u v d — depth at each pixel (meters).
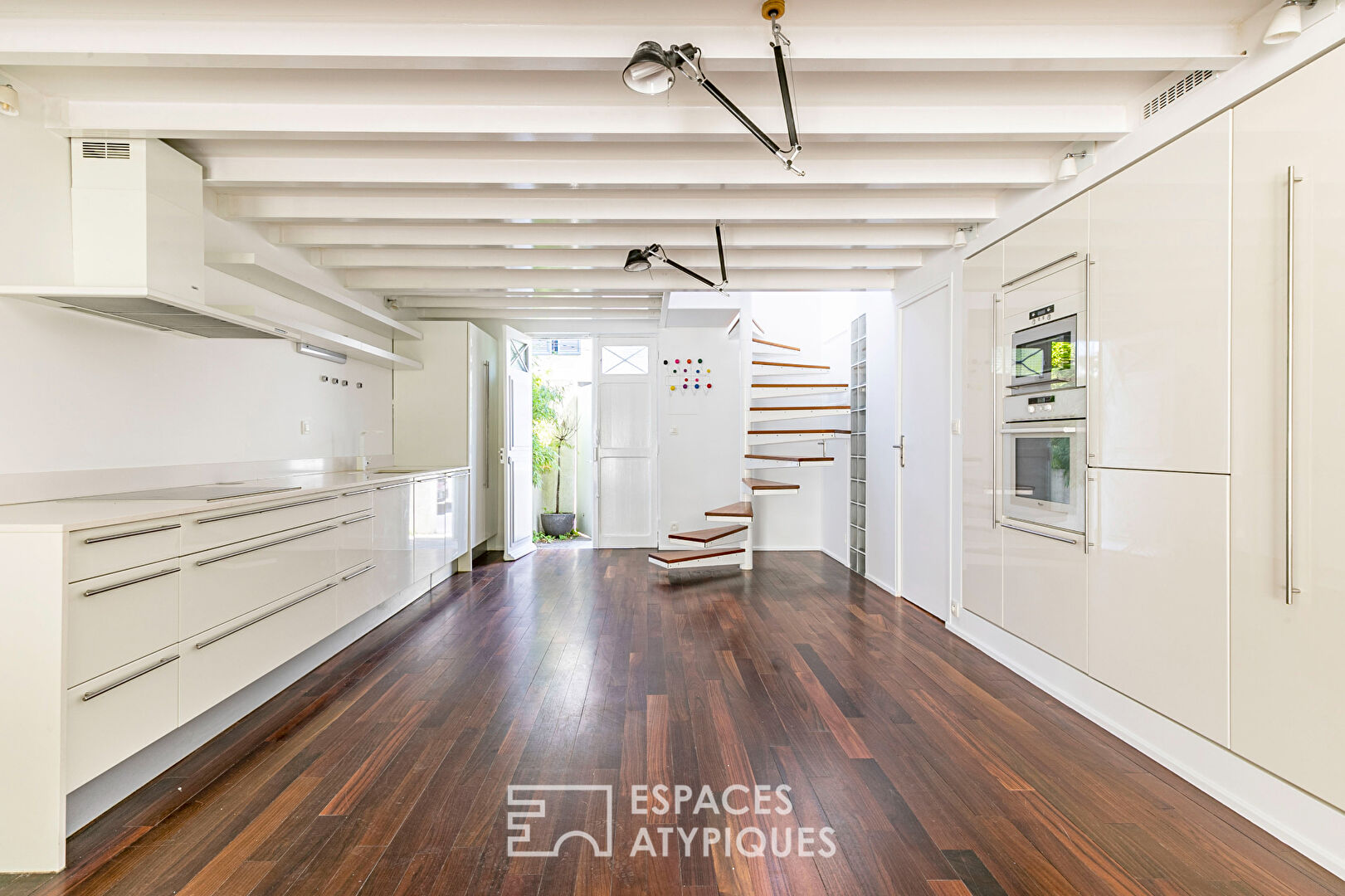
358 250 4.63
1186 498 2.37
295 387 4.42
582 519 8.99
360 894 1.72
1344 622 1.82
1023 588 3.42
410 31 2.19
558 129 2.75
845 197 3.79
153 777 2.32
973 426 3.99
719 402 7.16
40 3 2.08
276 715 2.88
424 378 6.14
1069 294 3.08
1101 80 2.55
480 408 6.60
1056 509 3.14
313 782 2.30
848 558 6.54
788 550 7.57
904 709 2.96
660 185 3.30
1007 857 1.89
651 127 2.76
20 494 2.46
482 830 2.01
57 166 2.69
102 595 1.99
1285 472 1.99
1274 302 2.03
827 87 2.63
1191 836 2.00
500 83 2.58
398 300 6.25
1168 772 2.40
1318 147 1.90
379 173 3.26
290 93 2.64
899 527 5.22
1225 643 2.21
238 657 2.67
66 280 2.72
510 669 3.50
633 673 3.43
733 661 3.62
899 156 3.25
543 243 4.24
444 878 1.79
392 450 6.09
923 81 2.58
